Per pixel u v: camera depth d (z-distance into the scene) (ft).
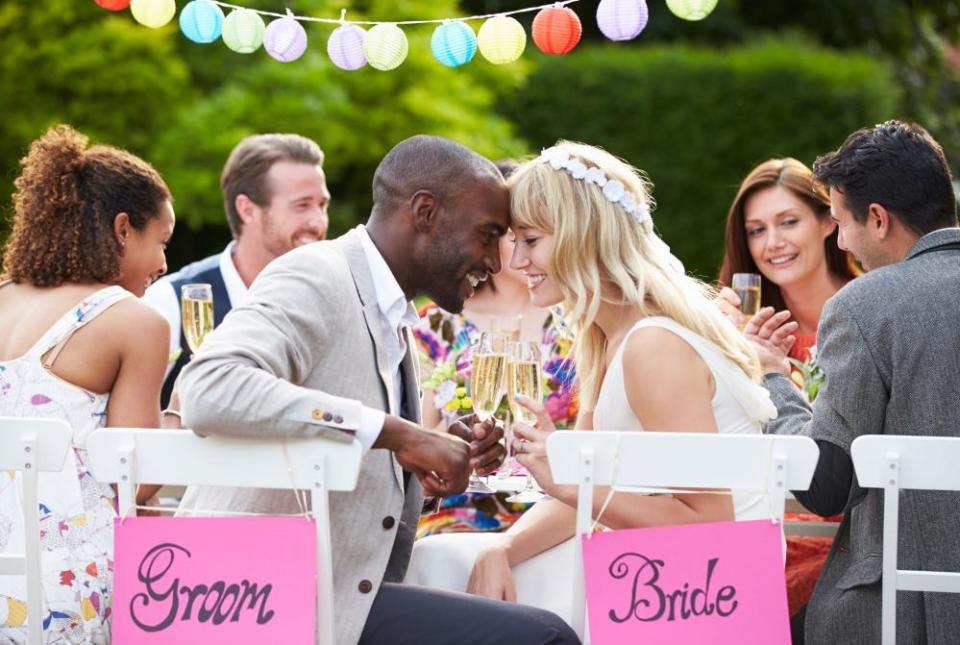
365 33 11.09
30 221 10.44
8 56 29.66
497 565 10.53
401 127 30.96
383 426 8.54
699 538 8.29
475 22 33.01
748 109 35.50
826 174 10.32
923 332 9.33
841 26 47.29
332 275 9.29
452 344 14.30
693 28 44.86
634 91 36.04
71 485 9.81
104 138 30.42
